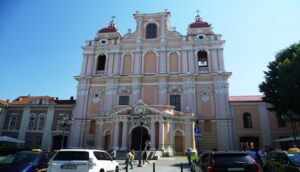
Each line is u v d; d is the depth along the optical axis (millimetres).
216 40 44438
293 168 12609
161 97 41719
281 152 14922
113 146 34625
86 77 44812
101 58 48062
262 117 40062
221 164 10711
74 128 42000
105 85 44438
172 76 42688
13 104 50156
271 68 34469
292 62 28625
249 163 10711
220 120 39094
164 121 35094
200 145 38250
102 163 13727
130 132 35281
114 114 36438
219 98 40344
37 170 13625
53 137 47031
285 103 30453
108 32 49969
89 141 40938
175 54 44969
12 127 48938
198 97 41312
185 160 29328
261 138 39094
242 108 40938
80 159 12578
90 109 43156
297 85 27906
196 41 44938
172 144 35219
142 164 25844
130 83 43906
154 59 45188
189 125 36812
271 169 15930
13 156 14383
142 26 48000
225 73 41125
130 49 46625
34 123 48344
